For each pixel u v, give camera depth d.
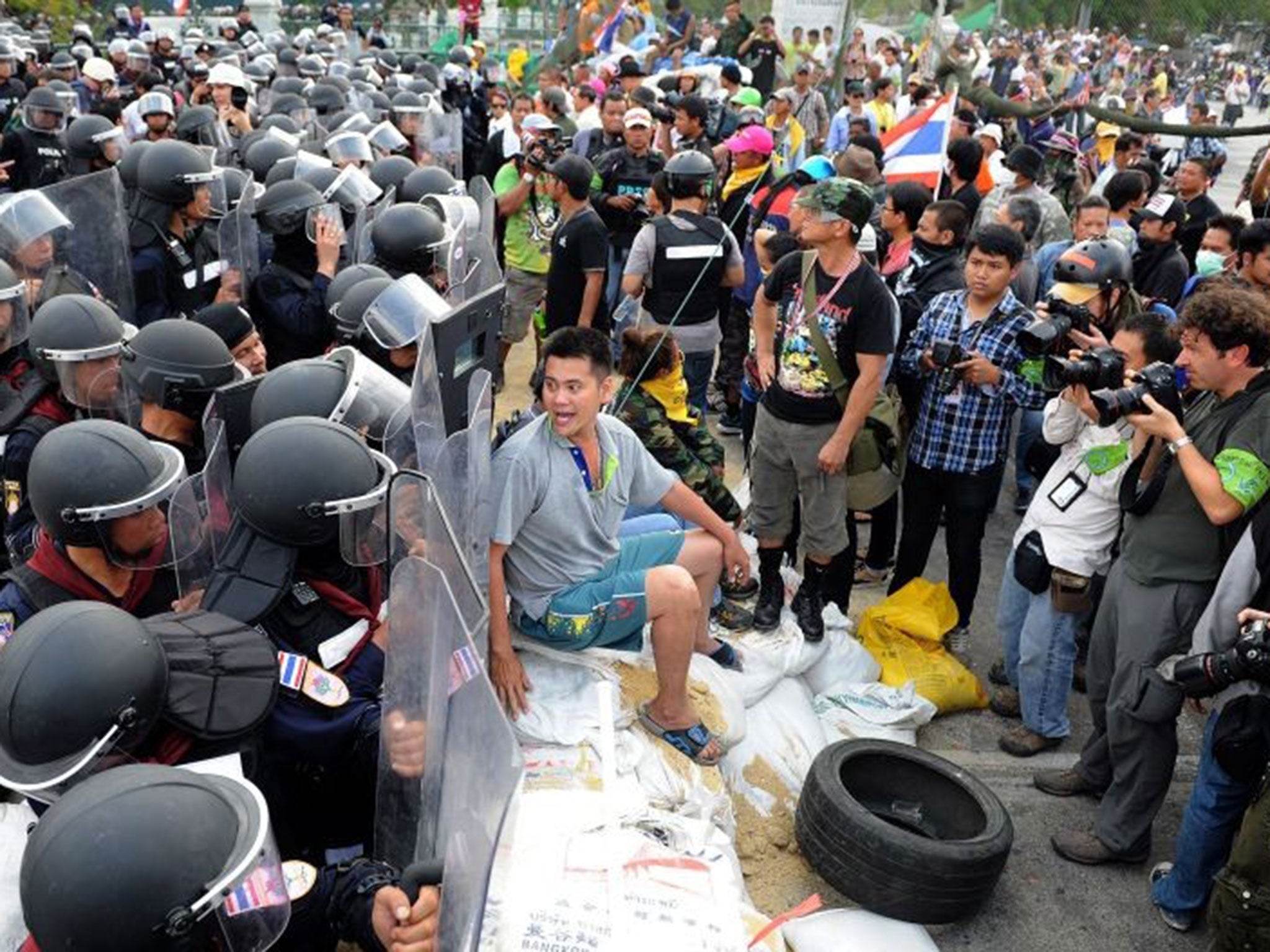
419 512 2.30
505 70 17.45
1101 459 3.76
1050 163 9.04
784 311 4.18
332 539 2.36
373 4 26.47
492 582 3.02
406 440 2.94
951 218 4.90
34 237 4.59
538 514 3.09
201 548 2.68
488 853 1.46
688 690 3.32
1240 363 3.05
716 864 2.46
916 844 3.03
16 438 3.32
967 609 4.67
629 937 2.20
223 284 5.30
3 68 10.87
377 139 8.28
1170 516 3.25
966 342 4.33
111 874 1.44
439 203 5.59
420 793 2.03
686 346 5.83
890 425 4.29
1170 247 5.98
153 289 5.00
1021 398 4.25
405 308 3.73
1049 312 3.96
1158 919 3.39
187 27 24.02
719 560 3.55
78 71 13.13
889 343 3.98
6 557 3.46
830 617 4.42
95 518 2.36
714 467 4.39
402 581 2.03
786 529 4.31
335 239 4.73
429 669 1.94
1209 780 3.14
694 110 8.48
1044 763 4.12
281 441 2.36
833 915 3.05
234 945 1.56
